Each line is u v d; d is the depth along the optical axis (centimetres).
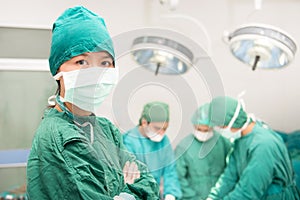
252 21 240
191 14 232
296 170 203
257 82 243
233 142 191
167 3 190
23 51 188
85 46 79
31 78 189
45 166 76
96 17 88
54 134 77
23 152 189
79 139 75
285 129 248
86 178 73
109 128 79
